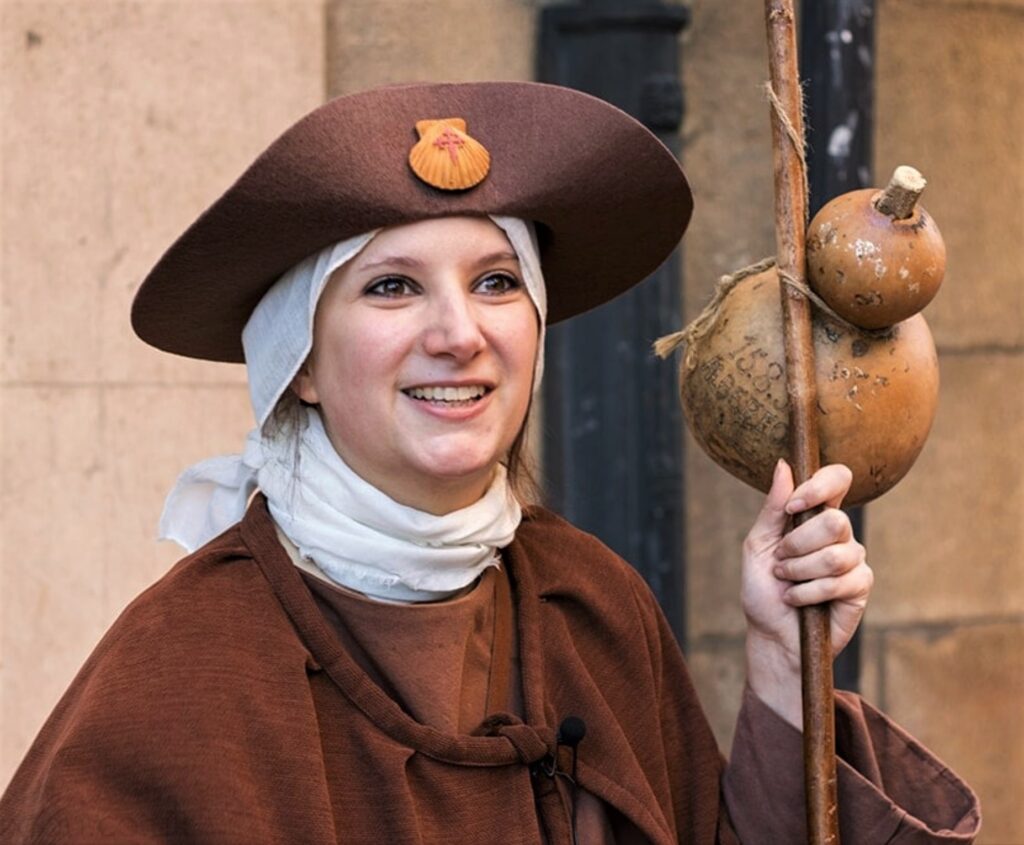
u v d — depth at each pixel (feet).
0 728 12.07
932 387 7.38
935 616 14.87
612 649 8.21
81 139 12.09
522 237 7.17
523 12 13.41
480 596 7.63
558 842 7.41
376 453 7.09
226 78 12.41
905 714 14.80
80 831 6.43
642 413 13.62
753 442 7.43
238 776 6.63
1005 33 14.82
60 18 12.00
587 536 8.61
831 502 7.43
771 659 8.16
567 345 13.58
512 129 7.11
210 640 6.92
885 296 7.01
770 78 7.36
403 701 7.25
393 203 6.83
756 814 8.25
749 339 7.36
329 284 7.06
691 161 14.01
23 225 12.00
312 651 7.11
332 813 6.82
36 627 12.13
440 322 6.90
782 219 7.25
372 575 7.24
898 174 6.95
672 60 13.57
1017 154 14.92
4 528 12.03
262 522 7.38
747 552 8.07
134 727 6.64
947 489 14.87
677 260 13.74
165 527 8.04
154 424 12.39
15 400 12.03
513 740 7.32
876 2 14.21
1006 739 15.17
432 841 7.02
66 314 12.13
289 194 6.77
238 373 12.65
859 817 8.00
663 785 8.12
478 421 7.09
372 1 12.94
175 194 12.32
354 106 6.84
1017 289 15.02
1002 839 15.16
